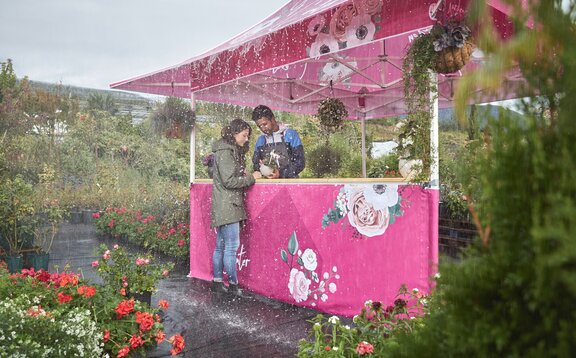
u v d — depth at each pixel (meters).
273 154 6.05
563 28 0.87
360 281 4.21
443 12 3.41
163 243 6.81
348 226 4.33
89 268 5.43
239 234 5.48
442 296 0.96
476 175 0.96
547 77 0.90
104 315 3.32
